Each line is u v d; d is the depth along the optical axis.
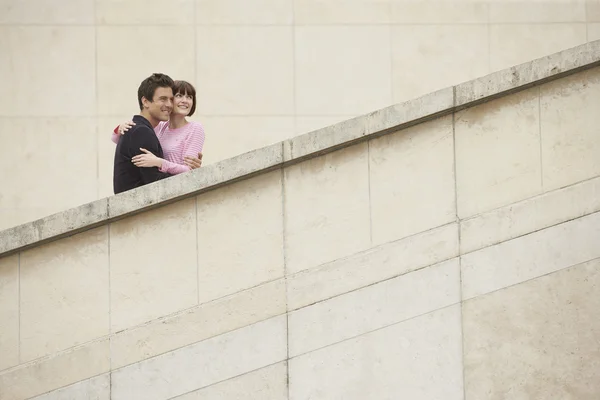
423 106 12.96
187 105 14.95
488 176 13.13
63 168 20.58
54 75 20.69
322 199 13.12
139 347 12.98
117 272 13.14
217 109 20.72
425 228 13.06
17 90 20.62
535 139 13.18
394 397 12.77
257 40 20.86
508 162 13.14
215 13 20.84
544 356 12.84
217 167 12.93
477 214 13.08
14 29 20.69
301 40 20.84
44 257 13.22
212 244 13.10
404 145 13.16
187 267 13.09
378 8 20.86
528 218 13.03
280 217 13.10
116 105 20.72
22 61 20.67
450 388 12.79
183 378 12.89
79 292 13.14
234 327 12.95
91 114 20.67
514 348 12.85
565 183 13.14
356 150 13.16
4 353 13.16
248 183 13.15
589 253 12.97
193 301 13.05
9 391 13.05
